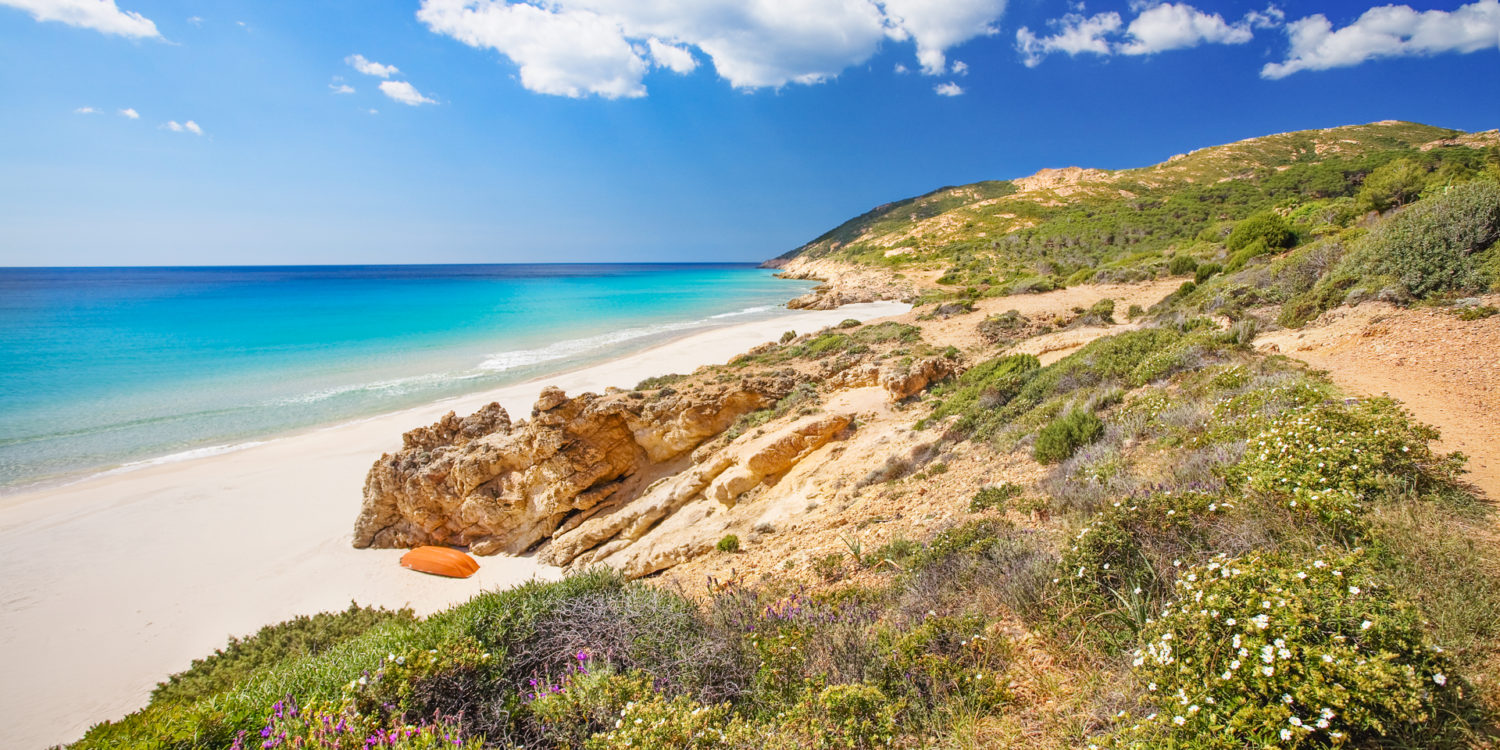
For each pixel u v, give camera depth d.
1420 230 14.14
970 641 4.52
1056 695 3.97
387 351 43.28
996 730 3.75
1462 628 3.47
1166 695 3.25
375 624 12.16
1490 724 2.92
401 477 18.66
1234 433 7.24
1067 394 13.10
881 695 4.02
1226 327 15.97
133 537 17.80
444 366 38.12
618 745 3.88
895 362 22.22
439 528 18.91
